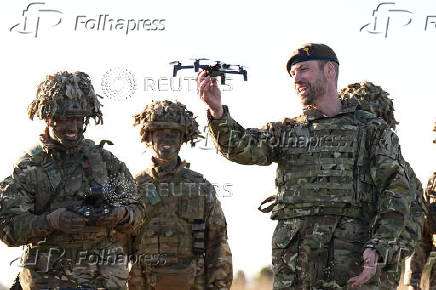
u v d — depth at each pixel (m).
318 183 9.77
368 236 9.70
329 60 10.00
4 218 9.45
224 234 11.95
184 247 11.78
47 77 9.75
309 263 9.73
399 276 11.91
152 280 11.77
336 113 9.98
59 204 9.62
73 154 9.77
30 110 9.79
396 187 9.59
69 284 9.61
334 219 9.70
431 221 12.81
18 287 9.98
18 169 9.61
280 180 10.01
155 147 11.96
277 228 10.04
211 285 11.86
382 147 9.68
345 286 9.62
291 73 10.13
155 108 12.00
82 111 9.65
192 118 12.20
